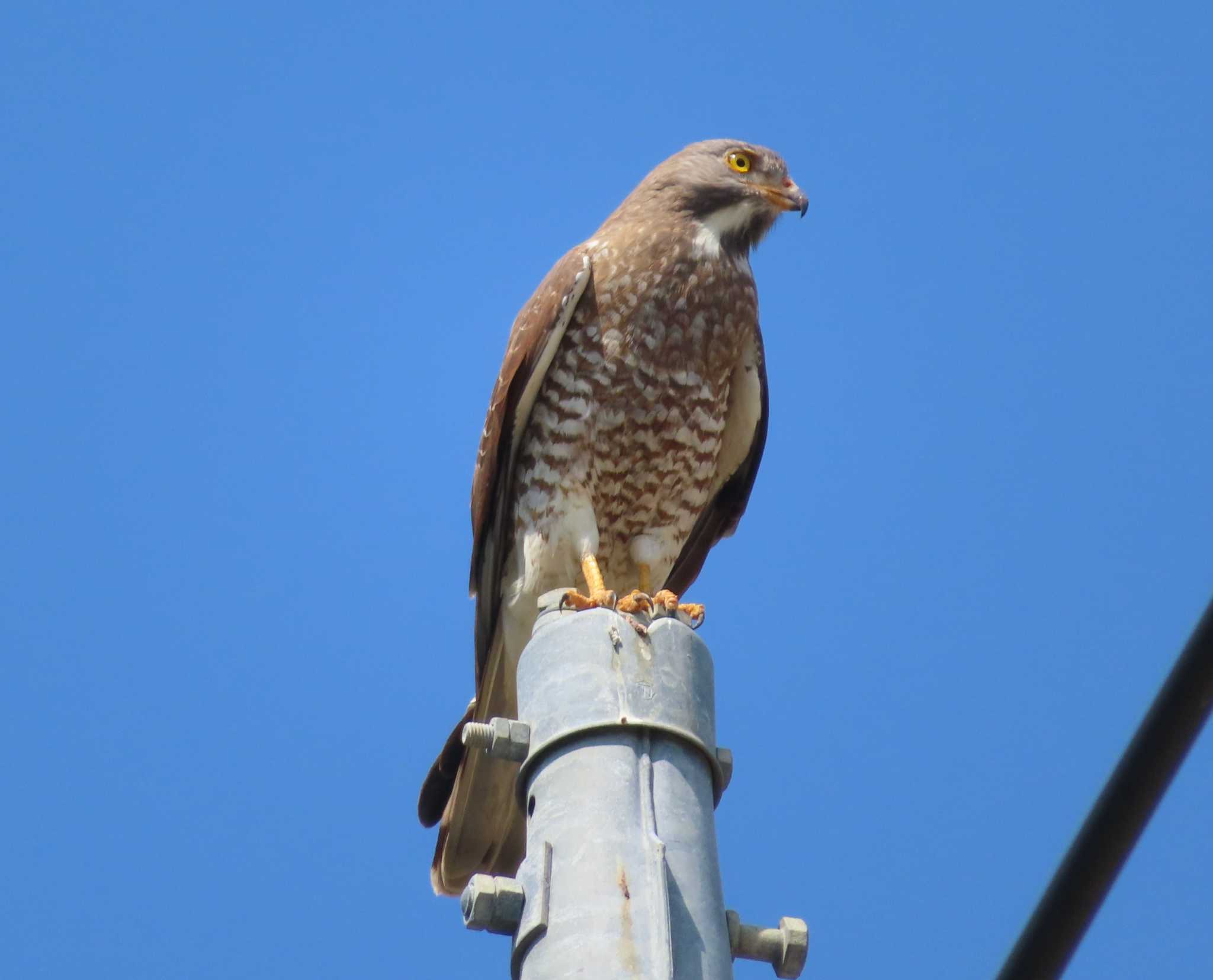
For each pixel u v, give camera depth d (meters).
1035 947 5.61
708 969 6.90
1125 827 5.45
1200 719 5.27
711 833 7.46
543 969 6.85
